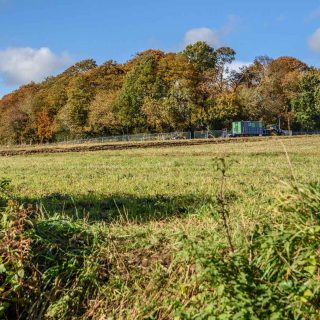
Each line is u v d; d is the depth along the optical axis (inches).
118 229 224.8
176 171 628.4
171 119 2696.9
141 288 178.5
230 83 3176.7
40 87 4672.7
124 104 2925.7
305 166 646.5
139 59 3472.0
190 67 2947.8
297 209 163.2
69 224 213.0
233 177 510.0
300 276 148.6
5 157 1245.1
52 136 3479.3
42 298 181.3
